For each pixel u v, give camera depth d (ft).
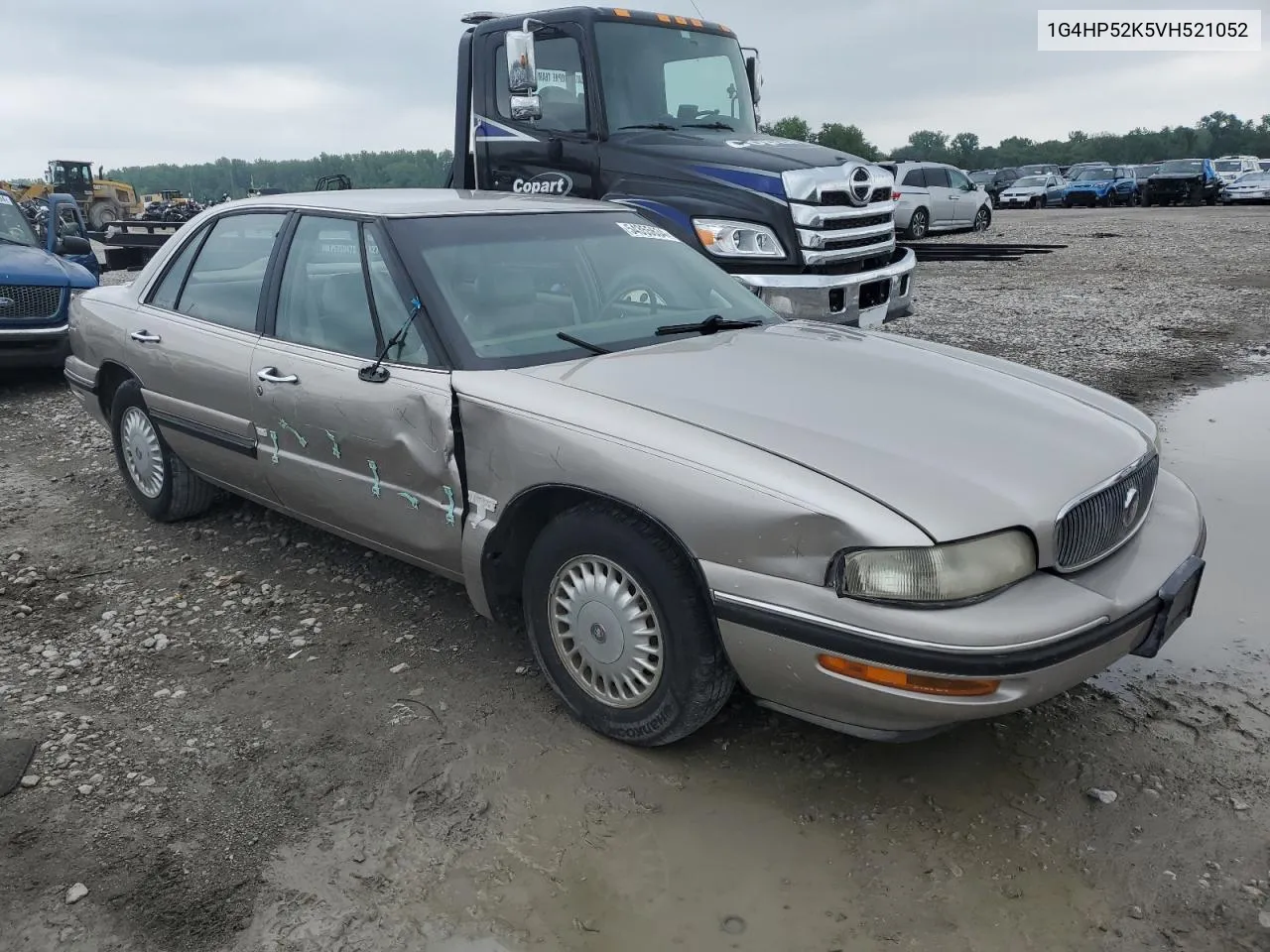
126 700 11.23
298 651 12.32
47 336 27.99
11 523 16.96
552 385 10.22
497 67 24.66
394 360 11.35
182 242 15.48
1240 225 77.36
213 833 9.04
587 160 23.56
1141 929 7.77
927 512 8.14
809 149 23.29
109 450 21.35
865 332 13.32
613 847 8.81
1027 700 8.11
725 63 26.20
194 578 14.48
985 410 10.07
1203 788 9.39
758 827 9.02
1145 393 23.77
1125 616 8.66
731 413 9.50
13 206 32.65
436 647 12.35
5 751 10.20
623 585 9.73
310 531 16.20
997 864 8.50
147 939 7.88
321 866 8.64
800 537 8.27
